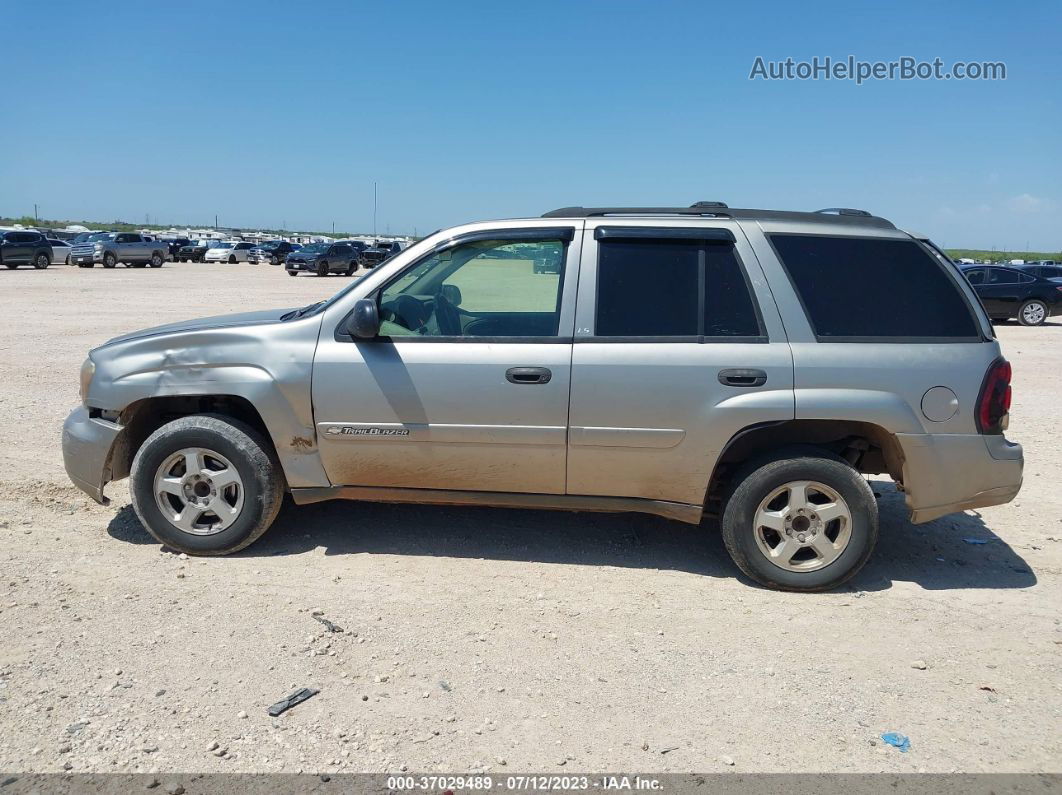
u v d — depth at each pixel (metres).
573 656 3.86
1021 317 22.28
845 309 4.54
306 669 3.68
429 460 4.74
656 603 4.45
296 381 4.70
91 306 21.00
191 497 4.86
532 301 4.82
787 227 4.65
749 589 4.66
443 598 4.43
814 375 4.44
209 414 4.93
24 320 17.44
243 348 4.77
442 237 4.80
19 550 4.88
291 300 24.05
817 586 4.59
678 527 5.57
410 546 5.13
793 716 3.42
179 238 60.62
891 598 4.59
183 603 4.28
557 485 4.73
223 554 4.89
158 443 4.79
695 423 4.49
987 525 5.83
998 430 4.57
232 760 3.04
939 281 4.62
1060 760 3.17
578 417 4.55
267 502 4.82
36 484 6.11
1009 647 4.05
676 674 3.73
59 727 3.20
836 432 4.61
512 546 5.18
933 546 5.41
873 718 3.42
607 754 3.14
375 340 4.70
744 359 4.46
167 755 3.06
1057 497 6.45
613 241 4.67
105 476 5.00
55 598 4.28
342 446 4.76
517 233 4.76
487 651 3.88
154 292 26.67
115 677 3.56
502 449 4.65
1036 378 12.30
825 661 3.88
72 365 11.76
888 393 4.43
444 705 3.44
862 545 4.55
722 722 3.37
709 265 4.60
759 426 4.49
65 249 46.03
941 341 4.53
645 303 4.59
